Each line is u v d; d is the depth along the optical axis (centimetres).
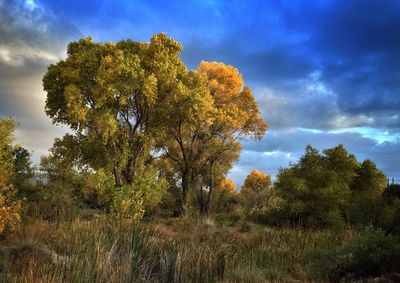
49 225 1453
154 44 2470
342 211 2256
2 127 1301
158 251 1182
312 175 2445
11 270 930
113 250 1064
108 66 2214
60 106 2389
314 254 1217
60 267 936
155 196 2197
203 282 1025
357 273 1037
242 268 1090
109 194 2080
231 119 3050
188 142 3247
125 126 2414
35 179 2161
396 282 900
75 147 2381
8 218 1242
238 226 2097
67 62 2319
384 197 1500
